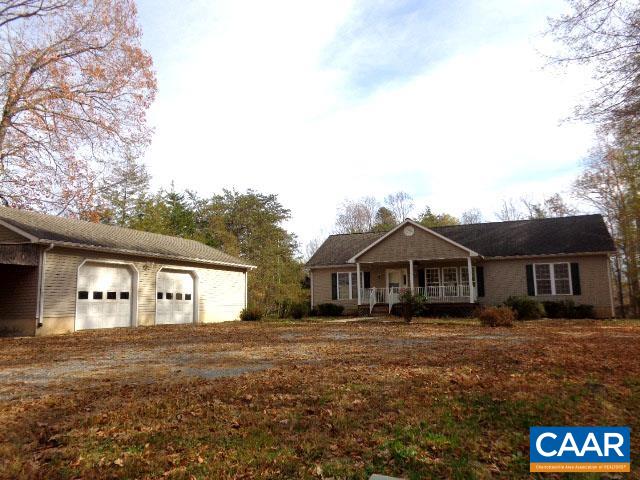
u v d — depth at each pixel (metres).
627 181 25.80
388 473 3.67
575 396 5.57
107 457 4.08
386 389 6.09
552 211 40.31
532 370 7.10
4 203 21.20
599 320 19.45
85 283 17.50
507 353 8.80
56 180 20.89
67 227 18.75
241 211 38.62
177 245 24.55
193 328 18.17
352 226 51.91
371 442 4.29
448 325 17.05
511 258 23.53
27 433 4.67
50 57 18.88
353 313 26.66
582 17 9.59
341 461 3.90
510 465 3.79
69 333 16.03
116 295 18.94
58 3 18.27
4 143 19.25
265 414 5.15
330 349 10.38
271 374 7.36
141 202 39.59
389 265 26.09
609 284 21.69
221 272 25.47
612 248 21.52
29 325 15.31
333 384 6.45
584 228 23.78
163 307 21.33
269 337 13.70
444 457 3.94
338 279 27.34
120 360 9.38
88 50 19.69
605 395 5.67
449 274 25.05
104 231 20.98
